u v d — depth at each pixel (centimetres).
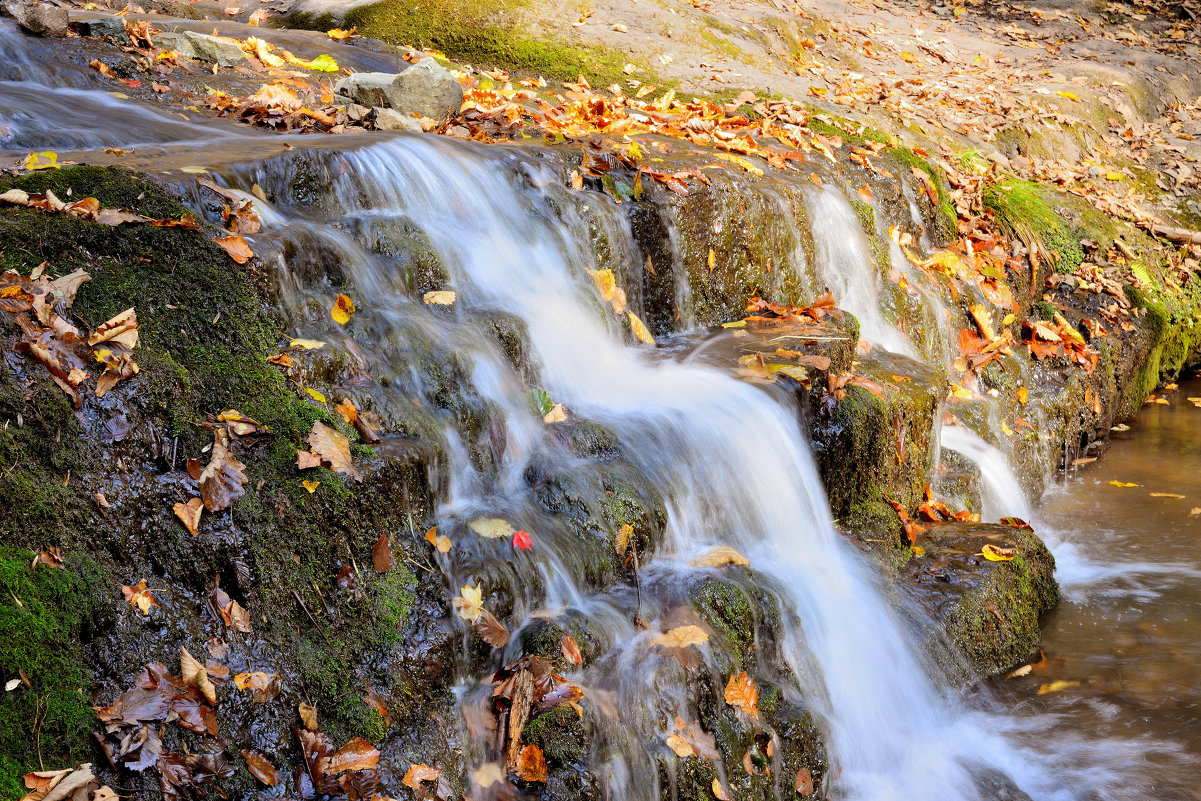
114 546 287
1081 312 889
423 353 409
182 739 270
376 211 479
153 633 281
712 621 393
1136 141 1195
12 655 248
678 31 978
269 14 986
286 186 455
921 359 736
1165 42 1519
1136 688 502
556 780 323
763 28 1068
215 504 307
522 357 455
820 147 783
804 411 509
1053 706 489
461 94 668
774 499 473
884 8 1470
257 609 303
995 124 1055
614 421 458
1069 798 428
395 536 344
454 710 328
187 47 692
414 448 364
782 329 584
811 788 393
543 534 385
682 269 593
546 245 523
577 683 350
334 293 414
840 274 709
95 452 296
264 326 368
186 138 537
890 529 544
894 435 562
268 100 625
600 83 880
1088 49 1420
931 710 469
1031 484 735
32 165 410
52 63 608
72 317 320
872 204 758
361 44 871
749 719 379
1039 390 803
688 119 785
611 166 588
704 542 443
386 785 295
